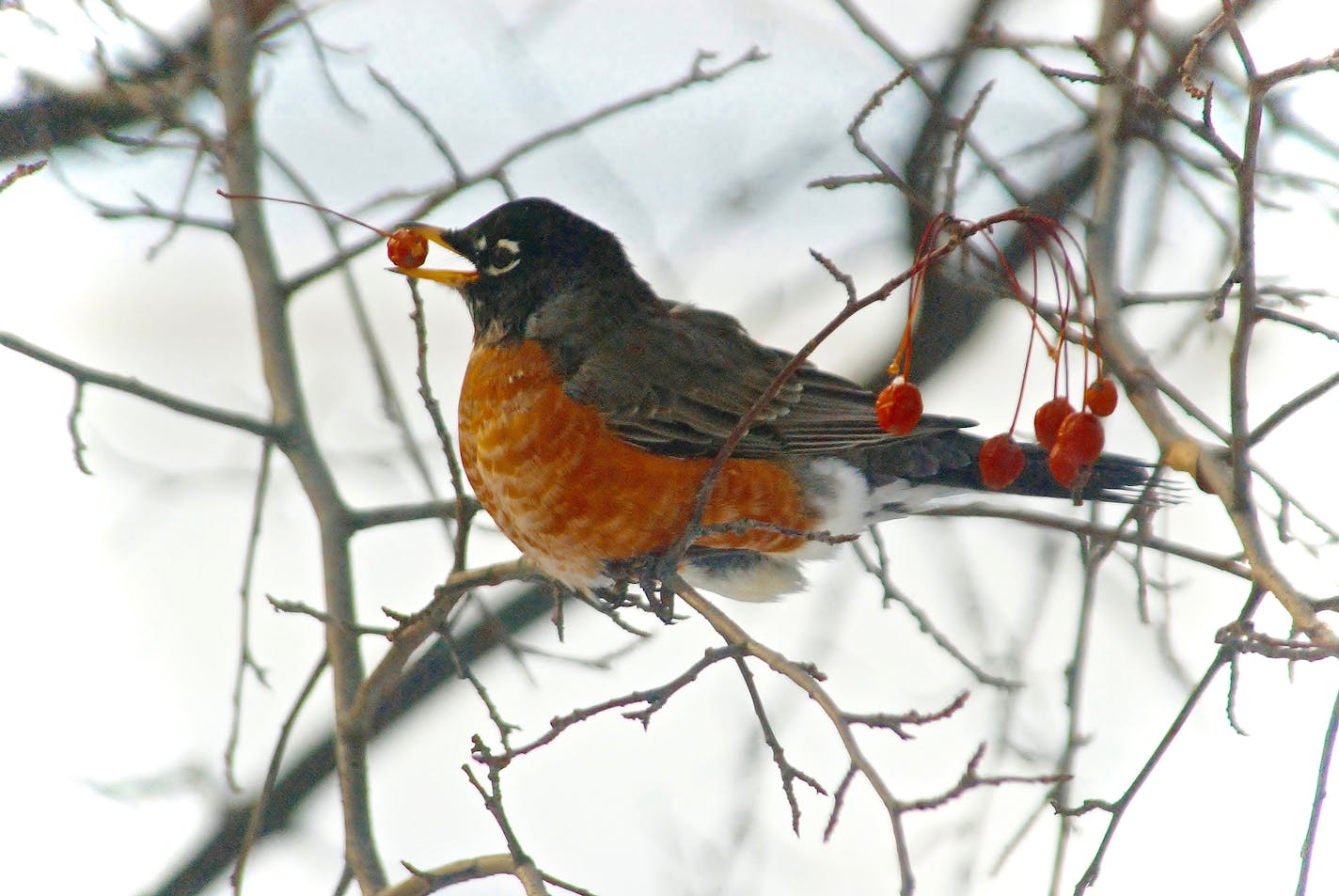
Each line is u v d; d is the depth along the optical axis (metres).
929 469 10.02
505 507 9.22
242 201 10.03
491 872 7.39
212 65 10.57
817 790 6.61
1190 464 7.90
